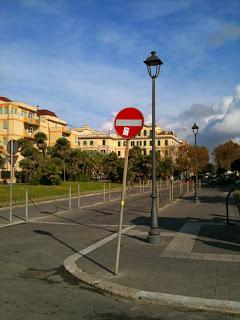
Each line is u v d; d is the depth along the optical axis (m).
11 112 76.81
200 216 18.14
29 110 83.25
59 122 98.94
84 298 6.57
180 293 6.54
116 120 8.04
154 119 11.59
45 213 20.05
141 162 64.31
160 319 5.66
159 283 7.14
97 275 7.79
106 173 70.19
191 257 9.27
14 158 18.58
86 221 16.81
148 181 67.88
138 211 21.33
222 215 18.58
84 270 8.20
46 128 90.50
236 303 6.00
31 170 57.22
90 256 9.52
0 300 6.40
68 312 5.89
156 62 11.44
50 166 51.84
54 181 51.38
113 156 70.81
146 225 15.23
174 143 127.75
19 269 8.50
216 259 9.03
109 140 129.62
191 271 7.96
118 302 6.39
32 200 27.20
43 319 5.57
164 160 68.06
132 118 7.97
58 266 8.77
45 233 13.41
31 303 6.27
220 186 62.62
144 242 11.32
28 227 14.91
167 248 10.39
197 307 6.05
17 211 20.98
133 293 6.58
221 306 5.93
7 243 11.49
